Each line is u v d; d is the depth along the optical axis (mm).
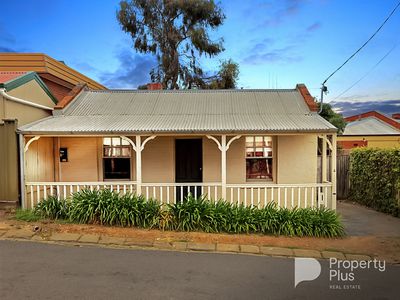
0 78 9969
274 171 10625
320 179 13922
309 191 10430
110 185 9102
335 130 8633
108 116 10195
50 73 11547
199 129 8703
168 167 10742
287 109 10820
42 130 8570
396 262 6148
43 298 4188
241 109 10852
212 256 6156
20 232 6875
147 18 24188
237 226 7496
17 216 7793
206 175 10648
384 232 8242
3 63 11367
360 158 12562
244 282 4973
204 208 7691
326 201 9203
